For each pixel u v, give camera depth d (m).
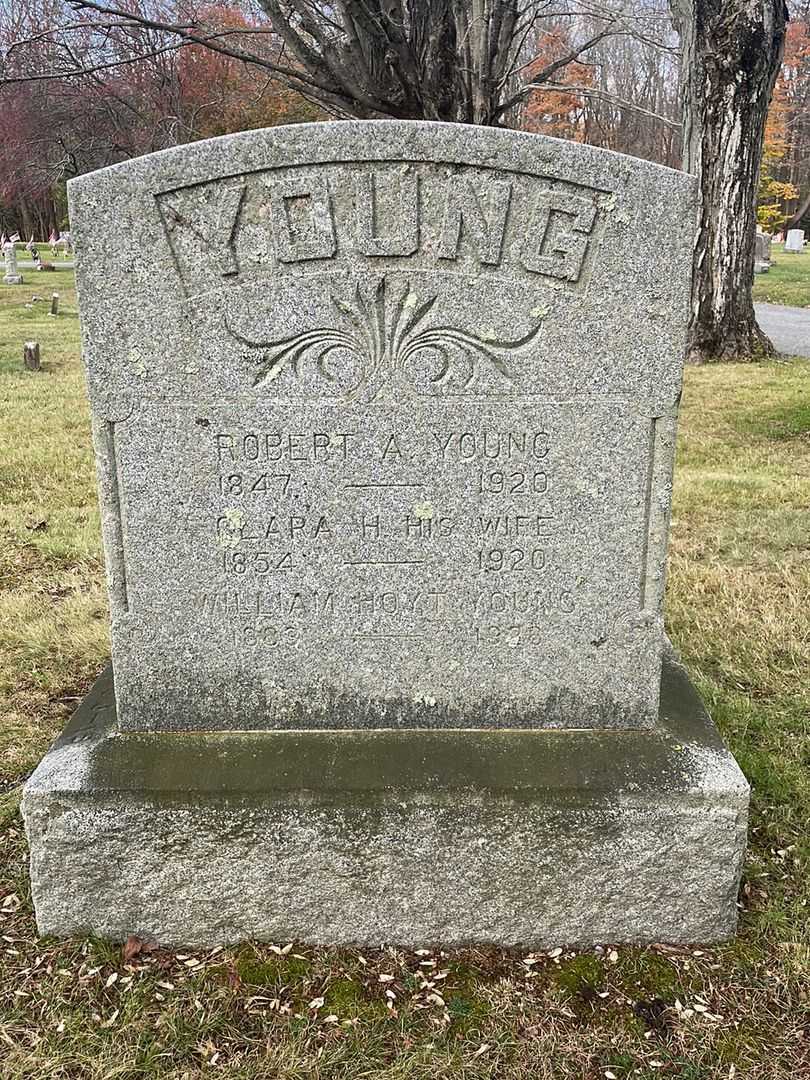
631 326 2.63
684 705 3.14
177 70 16.03
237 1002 2.63
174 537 2.80
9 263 27.45
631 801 2.71
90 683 4.40
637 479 2.77
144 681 2.92
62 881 2.77
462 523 2.80
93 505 7.04
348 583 2.85
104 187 2.50
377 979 2.72
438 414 2.71
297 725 2.97
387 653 2.91
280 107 17.80
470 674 2.93
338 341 2.64
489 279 2.60
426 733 2.95
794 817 3.32
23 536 6.34
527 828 2.71
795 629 4.73
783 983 2.66
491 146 2.50
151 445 2.72
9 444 8.75
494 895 2.78
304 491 2.77
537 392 2.69
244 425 2.70
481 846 2.73
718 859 2.75
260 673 2.92
